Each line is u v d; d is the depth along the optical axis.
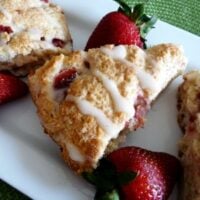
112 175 0.32
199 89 0.37
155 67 0.36
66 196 0.34
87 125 0.34
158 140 0.37
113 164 0.33
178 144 0.36
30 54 0.37
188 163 0.34
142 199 0.32
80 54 0.36
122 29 0.37
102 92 0.35
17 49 0.37
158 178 0.33
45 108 0.35
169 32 0.40
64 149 0.34
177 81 0.39
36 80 0.36
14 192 0.35
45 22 0.38
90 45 0.38
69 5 0.41
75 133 0.34
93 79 0.35
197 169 0.33
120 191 0.32
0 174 0.34
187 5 0.43
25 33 0.38
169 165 0.34
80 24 0.40
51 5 0.40
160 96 0.38
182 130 0.37
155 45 0.38
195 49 0.40
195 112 0.36
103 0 0.41
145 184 0.32
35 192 0.34
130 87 0.35
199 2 0.43
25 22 0.38
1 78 0.36
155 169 0.33
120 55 0.36
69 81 0.35
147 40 0.40
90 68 0.36
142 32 0.39
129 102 0.35
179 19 0.43
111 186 0.32
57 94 0.35
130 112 0.34
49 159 0.35
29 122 0.37
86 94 0.34
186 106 0.36
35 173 0.34
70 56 0.36
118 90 0.35
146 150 0.34
